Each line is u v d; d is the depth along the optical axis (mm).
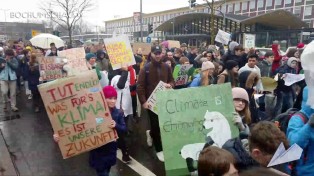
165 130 3568
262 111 5977
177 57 11883
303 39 24969
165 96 3641
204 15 39062
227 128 3633
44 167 5578
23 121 8633
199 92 3701
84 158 6020
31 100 11484
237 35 29703
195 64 10305
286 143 2357
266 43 28016
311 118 2711
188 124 3609
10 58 9602
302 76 5125
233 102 3732
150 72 5863
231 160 2020
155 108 5598
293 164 2865
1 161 5809
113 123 4078
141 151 6312
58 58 8547
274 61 8906
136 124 8211
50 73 8523
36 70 9602
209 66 5730
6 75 9562
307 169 2818
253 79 5203
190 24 44969
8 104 10719
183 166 3514
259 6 58406
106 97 4223
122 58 6746
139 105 8422
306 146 2809
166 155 3518
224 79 6059
